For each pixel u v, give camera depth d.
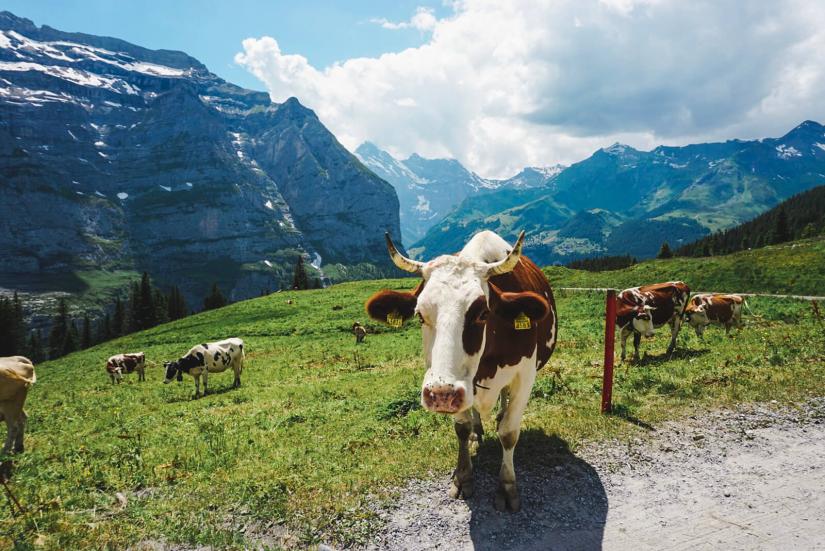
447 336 4.57
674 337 14.98
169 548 5.53
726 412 8.51
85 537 5.77
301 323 46.03
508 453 5.92
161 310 119.19
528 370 5.86
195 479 7.42
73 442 11.71
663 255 104.06
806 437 7.46
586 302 35.53
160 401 18.73
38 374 41.62
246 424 11.28
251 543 5.45
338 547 5.35
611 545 5.20
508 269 4.94
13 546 5.68
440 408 4.33
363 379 16.44
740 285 38.72
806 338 13.73
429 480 6.66
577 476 6.60
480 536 5.41
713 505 5.85
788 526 5.38
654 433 7.84
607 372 8.79
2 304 105.44
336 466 7.33
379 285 75.56
